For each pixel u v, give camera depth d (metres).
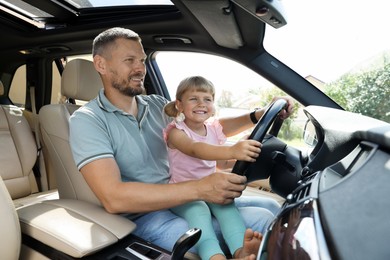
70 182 1.28
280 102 1.12
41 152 2.41
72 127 1.18
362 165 0.55
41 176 2.40
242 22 1.64
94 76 1.66
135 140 1.29
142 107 1.42
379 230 0.39
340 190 0.51
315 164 0.93
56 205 1.12
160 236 1.15
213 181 1.04
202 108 1.31
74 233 0.94
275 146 1.13
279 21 1.27
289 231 0.51
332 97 1.73
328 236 0.42
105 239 0.93
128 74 1.30
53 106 1.32
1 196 0.96
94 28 2.15
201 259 1.06
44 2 2.04
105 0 2.02
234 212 1.11
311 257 0.41
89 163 1.10
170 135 1.33
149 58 2.33
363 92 1.56
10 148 2.14
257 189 2.02
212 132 1.42
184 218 1.17
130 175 1.28
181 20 1.89
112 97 1.36
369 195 0.45
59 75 2.78
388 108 1.48
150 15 1.97
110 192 1.05
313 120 1.04
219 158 1.07
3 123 2.16
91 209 1.10
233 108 1.87
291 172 1.07
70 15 2.18
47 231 0.96
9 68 2.63
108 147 1.15
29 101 2.66
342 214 0.45
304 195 0.61
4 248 0.94
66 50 2.45
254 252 0.91
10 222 0.95
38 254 1.01
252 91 1.91
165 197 1.04
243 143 1.02
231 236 1.04
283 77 1.81
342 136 0.81
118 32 1.32
